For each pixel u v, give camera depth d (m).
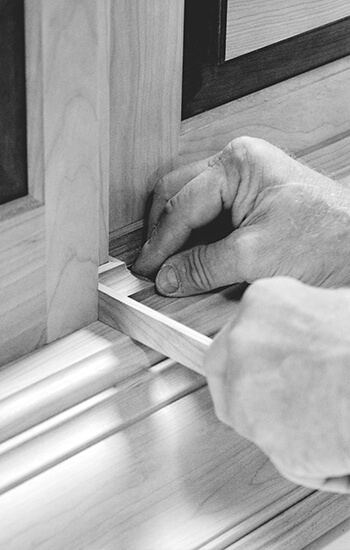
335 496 0.88
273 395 0.62
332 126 1.20
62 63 0.80
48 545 0.78
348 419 0.59
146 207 1.03
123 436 0.86
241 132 1.09
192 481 0.85
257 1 1.04
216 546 0.81
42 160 0.82
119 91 0.94
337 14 1.15
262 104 1.10
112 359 0.89
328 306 0.62
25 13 0.77
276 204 0.94
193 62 1.02
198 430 0.88
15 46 0.78
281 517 0.85
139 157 1.00
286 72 1.13
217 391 0.65
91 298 0.92
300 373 0.61
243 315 0.64
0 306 0.85
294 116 1.15
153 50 0.95
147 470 0.84
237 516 0.83
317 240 0.94
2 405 0.83
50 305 0.89
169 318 0.89
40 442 0.83
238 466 0.87
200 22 1.00
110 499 0.82
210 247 0.96
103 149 0.92
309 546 0.86
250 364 0.62
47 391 0.85
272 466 0.87
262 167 0.94
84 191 0.86
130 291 0.98
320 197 0.95
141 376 0.90
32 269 0.85
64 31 0.79
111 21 0.90
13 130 0.81
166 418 0.88
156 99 0.98
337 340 0.60
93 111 0.83
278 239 0.93
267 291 0.64
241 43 1.06
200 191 0.96
